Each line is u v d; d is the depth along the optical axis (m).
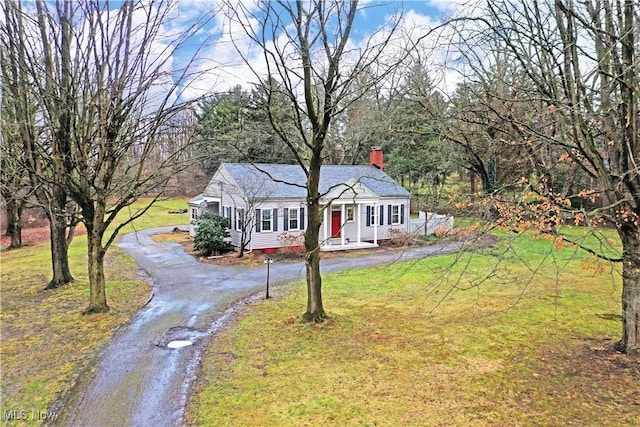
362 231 24.89
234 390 7.33
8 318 11.40
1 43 11.02
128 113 11.32
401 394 7.01
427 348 8.86
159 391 7.38
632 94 7.05
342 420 6.30
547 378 7.33
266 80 12.78
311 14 9.27
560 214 7.80
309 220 10.65
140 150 13.97
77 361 8.62
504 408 6.46
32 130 12.08
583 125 7.24
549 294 12.80
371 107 25.42
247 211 20.62
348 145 28.30
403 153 29.12
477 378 7.46
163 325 10.83
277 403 6.85
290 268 18.03
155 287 14.80
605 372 7.41
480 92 13.91
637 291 7.77
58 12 10.78
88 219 11.67
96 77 11.10
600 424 5.94
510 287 13.77
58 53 11.18
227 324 10.86
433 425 6.10
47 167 12.70
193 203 27.84
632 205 7.26
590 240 18.61
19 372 8.14
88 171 11.82
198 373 8.04
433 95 16.59
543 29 7.61
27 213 33.75
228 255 21.14
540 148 8.48
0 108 11.87
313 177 10.41
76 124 11.41
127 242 25.72
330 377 7.69
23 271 17.75
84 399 7.12
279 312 11.70
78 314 11.70
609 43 6.89
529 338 9.21
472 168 21.25
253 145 22.77
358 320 10.78
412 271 16.66
